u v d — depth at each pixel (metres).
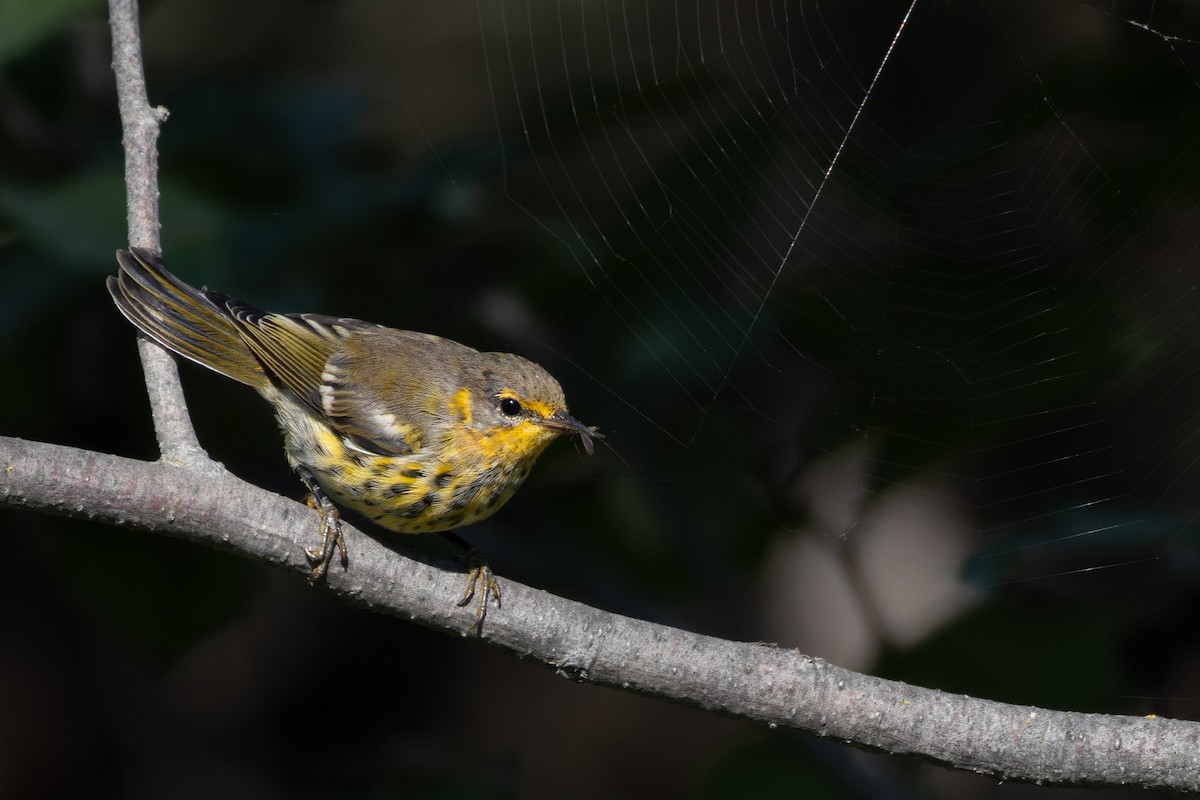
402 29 13.29
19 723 10.97
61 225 7.57
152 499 6.13
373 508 7.90
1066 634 9.15
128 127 7.64
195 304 8.00
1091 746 6.38
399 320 9.82
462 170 9.36
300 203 8.72
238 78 9.79
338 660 12.70
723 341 9.77
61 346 9.05
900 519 12.30
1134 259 10.40
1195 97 9.23
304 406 7.97
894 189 10.92
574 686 13.50
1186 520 8.82
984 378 10.18
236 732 11.95
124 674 11.50
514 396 7.85
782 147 10.45
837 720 6.50
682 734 13.30
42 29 7.61
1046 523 9.88
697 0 11.89
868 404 10.41
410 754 9.38
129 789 11.30
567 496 10.45
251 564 9.11
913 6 11.39
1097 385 10.02
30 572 10.80
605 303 10.05
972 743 6.44
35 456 5.95
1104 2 9.51
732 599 10.06
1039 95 9.77
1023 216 10.70
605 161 11.39
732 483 10.40
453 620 6.56
